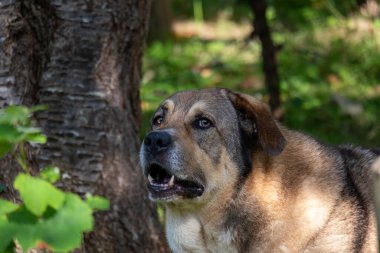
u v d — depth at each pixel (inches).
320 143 213.9
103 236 239.5
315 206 199.2
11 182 211.8
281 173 201.9
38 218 137.6
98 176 238.5
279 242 199.5
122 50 246.4
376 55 493.0
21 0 226.2
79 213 138.3
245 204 201.0
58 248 134.6
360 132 388.5
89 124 238.1
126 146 244.5
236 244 202.7
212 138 202.5
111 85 243.0
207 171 201.8
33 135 142.1
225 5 681.0
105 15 239.0
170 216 210.4
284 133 210.5
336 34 519.5
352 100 441.1
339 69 486.6
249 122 205.8
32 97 232.7
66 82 235.9
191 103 206.5
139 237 243.1
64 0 234.2
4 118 138.4
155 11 634.2
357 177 208.5
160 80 472.4
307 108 419.8
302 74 477.1
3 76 225.5
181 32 677.9
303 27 534.0
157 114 212.8
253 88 469.1
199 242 206.8
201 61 549.3
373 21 514.6
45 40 233.1
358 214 201.0
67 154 236.5
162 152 198.1
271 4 390.9
